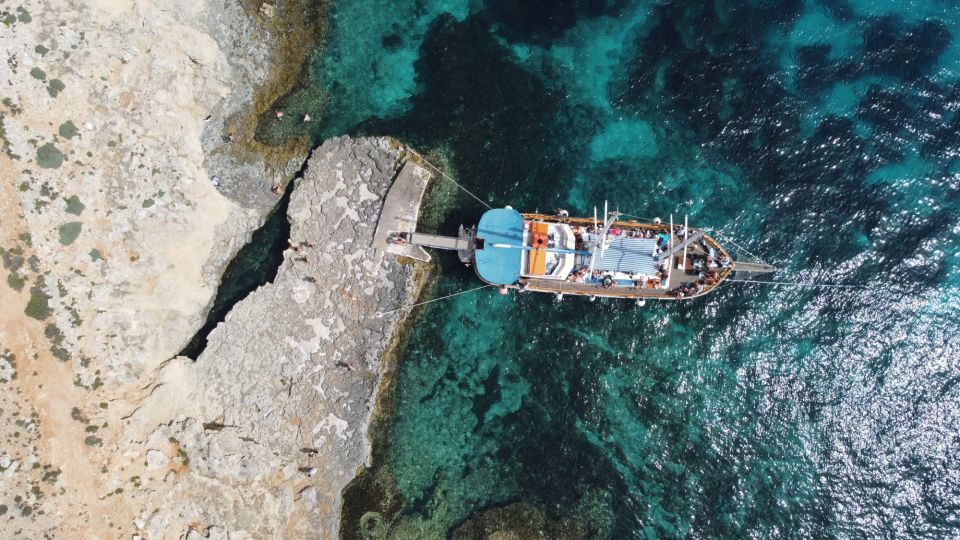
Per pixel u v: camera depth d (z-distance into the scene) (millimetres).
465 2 44844
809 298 41500
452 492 40344
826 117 43531
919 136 43156
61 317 35469
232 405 38500
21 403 34250
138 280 37688
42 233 35344
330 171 41656
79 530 34500
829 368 41094
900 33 44688
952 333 41031
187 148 39750
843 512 39844
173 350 38844
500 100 43719
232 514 37094
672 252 39000
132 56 38125
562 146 43344
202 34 39875
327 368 40188
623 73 44406
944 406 40469
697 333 41375
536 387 41531
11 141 34938
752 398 41094
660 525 39938
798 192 42656
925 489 39750
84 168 36594
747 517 40031
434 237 41031
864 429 40594
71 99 36469
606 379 41469
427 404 41281
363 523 39625
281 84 42188
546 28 44875
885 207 42312
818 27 44875
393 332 41281
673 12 44688
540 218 41281
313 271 40844
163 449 36812
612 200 42562
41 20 35969
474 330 41906
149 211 38156
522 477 40500
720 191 42750
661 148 43406
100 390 36094
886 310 41312
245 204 41219
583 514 40031
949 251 41750
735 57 44469
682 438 40906
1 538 33000
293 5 42656
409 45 44000
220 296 40562
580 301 41844
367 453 40344
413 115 43188
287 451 38719
